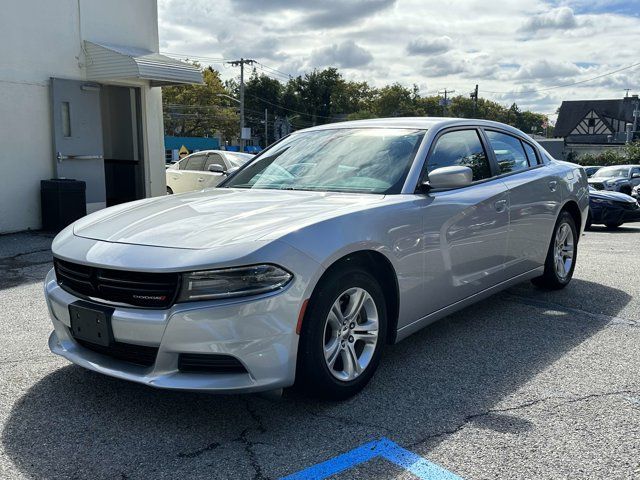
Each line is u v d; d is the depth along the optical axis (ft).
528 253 16.62
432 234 12.53
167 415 10.42
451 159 14.14
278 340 9.42
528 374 12.25
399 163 13.20
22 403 10.89
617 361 12.98
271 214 10.93
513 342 14.28
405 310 12.07
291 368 9.64
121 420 10.23
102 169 36.68
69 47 34.47
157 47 40.93
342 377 10.75
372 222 11.14
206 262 9.20
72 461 8.93
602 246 31.65
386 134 14.33
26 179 32.71
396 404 10.82
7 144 31.68
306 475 8.51
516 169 16.62
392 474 8.53
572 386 11.62
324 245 10.07
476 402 10.90
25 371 12.44
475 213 13.89
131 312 9.57
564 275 19.12
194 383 9.27
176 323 9.18
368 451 9.16
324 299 10.08
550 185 17.49
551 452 9.09
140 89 39.55
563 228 18.80
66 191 32.55
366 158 13.70
